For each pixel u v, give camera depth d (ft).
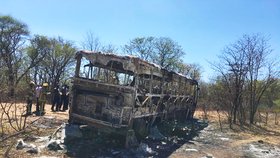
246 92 108.27
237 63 106.22
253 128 91.76
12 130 45.14
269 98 156.25
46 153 38.32
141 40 171.42
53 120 55.42
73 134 45.98
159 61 172.76
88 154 40.78
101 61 49.62
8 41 144.36
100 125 48.06
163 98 67.92
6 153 34.63
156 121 66.39
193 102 103.55
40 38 158.30
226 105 112.06
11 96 48.42
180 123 82.12
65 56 160.04
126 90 47.91
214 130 80.48
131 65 48.42
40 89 63.52
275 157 54.08
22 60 148.36
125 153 43.55
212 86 140.97
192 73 179.42
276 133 85.20
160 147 51.21
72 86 50.60
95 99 49.55
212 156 49.60
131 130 47.14
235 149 58.13
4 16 145.38
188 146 55.42
